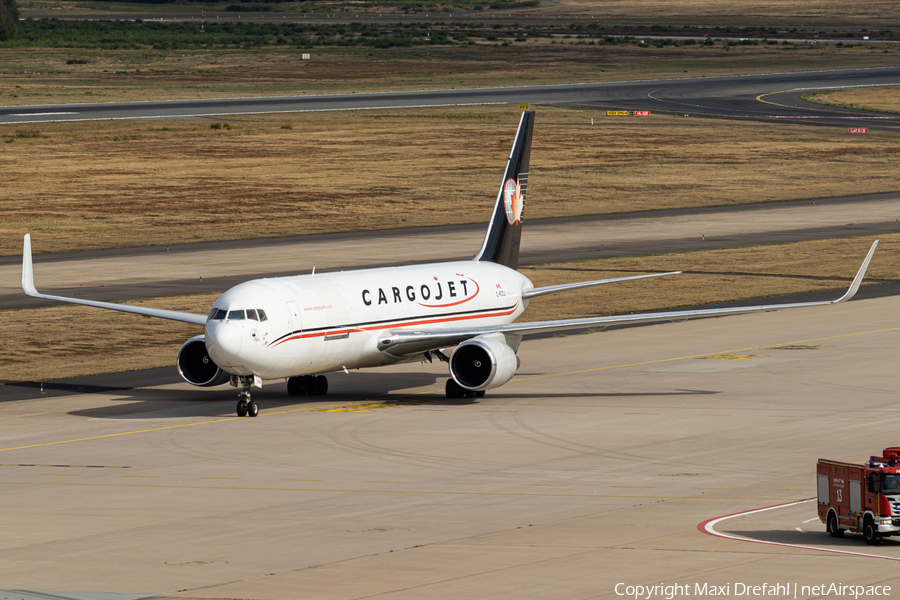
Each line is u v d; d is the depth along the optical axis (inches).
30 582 3582.7
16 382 7603.4
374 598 3319.4
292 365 6343.5
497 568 3602.4
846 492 3850.9
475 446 5605.3
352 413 6501.0
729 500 4495.6
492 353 6569.9
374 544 3944.4
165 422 6323.8
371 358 6771.7
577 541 3917.3
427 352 7194.9
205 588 3479.3
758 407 6476.4
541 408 6569.9
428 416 6378.0
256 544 3978.8
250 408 6446.9
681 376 7519.7
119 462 5393.7
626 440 5693.9
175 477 5078.7
